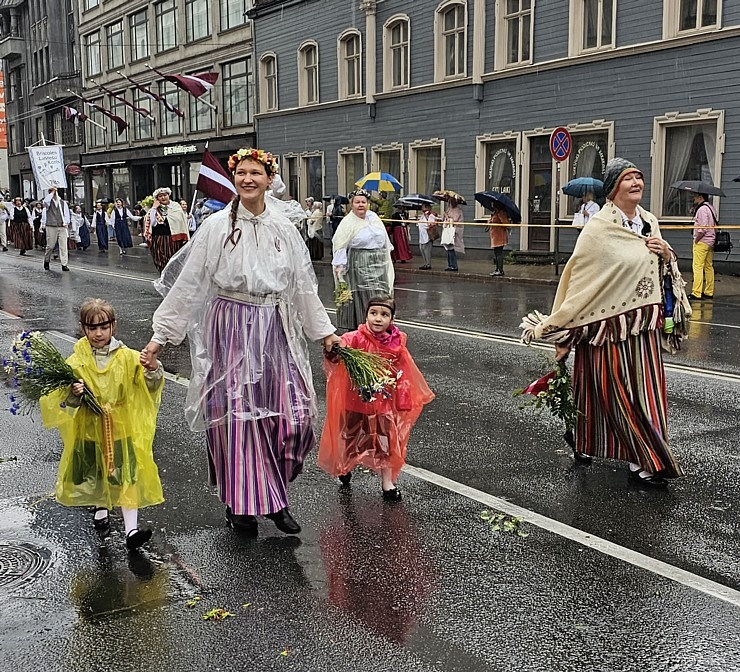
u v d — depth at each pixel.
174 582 4.11
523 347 10.15
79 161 50.09
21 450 6.28
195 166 39.56
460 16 23.59
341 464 5.23
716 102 17.70
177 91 39.22
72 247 31.23
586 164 20.69
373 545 4.53
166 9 39.38
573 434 5.88
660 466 5.33
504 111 22.50
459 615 3.76
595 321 5.39
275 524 4.80
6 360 4.45
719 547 4.46
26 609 3.84
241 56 34.12
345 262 9.88
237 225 4.45
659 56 18.61
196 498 5.25
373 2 26.09
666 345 5.54
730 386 7.96
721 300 14.43
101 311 4.50
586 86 20.28
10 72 60.78
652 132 18.97
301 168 30.72
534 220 22.22
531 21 21.45
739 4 17.12
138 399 4.60
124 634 3.62
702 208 14.57
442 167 24.58
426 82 24.80
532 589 4.00
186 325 4.54
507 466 5.79
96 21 46.47
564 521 4.82
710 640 3.53
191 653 3.47
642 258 5.30
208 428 4.62
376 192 23.59
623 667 3.34
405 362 5.24
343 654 3.45
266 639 3.57
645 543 4.52
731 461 5.82
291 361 4.67
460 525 4.78
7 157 62.38
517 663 3.37
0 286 17.47
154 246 19.30
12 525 4.85
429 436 6.50
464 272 19.83
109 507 4.58
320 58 28.97
